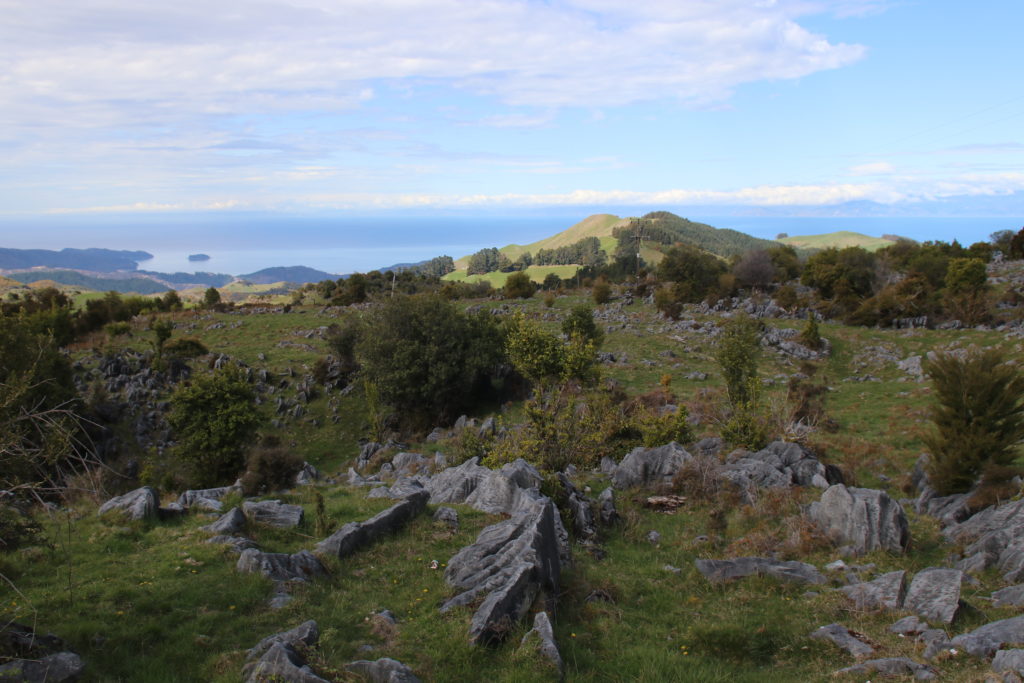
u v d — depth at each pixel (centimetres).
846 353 5478
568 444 2728
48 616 1055
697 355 5591
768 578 1531
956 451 2089
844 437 3328
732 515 2077
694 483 2306
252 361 5712
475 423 4450
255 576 1266
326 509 1873
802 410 3559
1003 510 1706
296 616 1152
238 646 1033
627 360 5475
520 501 1758
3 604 1077
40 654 905
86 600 1130
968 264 6228
